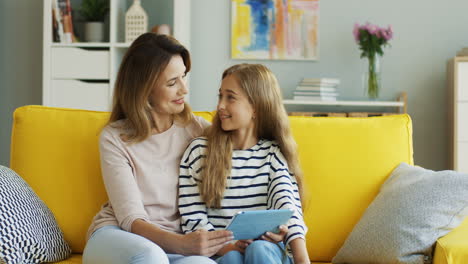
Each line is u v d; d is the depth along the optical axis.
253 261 1.46
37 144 1.91
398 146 1.96
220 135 1.76
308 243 1.86
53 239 1.73
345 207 1.88
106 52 4.08
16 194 1.69
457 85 3.98
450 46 4.35
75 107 4.12
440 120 4.37
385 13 4.38
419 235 1.64
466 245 1.57
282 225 1.57
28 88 4.57
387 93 4.40
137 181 1.77
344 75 4.41
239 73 1.76
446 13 4.35
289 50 4.42
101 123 1.93
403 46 4.38
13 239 1.60
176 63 1.77
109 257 1.46
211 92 4.52
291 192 1.67
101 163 1.76
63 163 1.89
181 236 1.54
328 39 4.41
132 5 4.11
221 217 1.71
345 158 1.92
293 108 4.42
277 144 1.79
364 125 1.97
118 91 1.82
